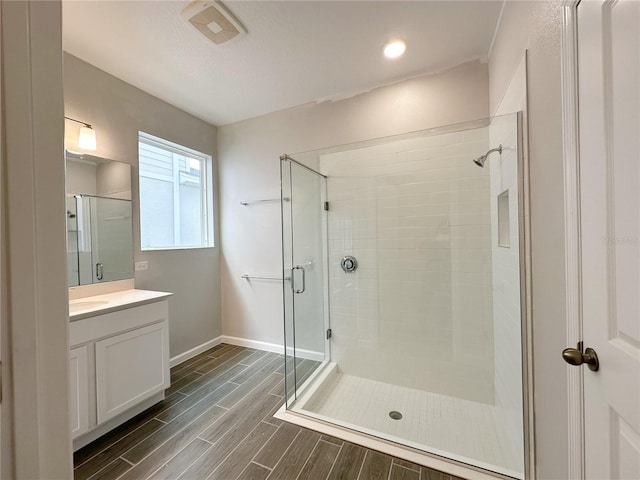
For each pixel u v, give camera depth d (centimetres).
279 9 154
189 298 275
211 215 306
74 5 148
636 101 57
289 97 253
